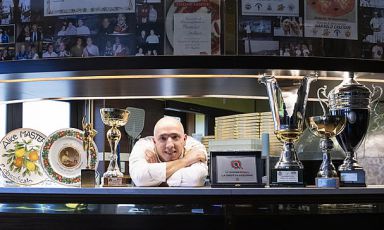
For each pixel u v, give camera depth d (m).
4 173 2.35
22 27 2.22
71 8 2.18
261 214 1.95
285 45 2.15
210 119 7.95
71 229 2.00
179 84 2.69
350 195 2.04
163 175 2.58
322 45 2.17
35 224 2.02
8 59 2.23
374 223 2.06
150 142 2.82
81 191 2.00
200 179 2.58
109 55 2.15
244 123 4.66
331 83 2.62
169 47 2.12
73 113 6.28
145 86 2.74
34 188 2.04
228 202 1.95
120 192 1.98
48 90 2.83
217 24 2.12
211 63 2.12
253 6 2.14
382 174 2.81
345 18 2.20
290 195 1.98
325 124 2.22
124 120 2.49
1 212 2.04
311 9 2.17
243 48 2.12
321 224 2.00
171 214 1.95
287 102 2.31
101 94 3.02
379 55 2.23
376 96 2.93
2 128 5.98
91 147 2.36
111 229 1.97
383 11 2.23
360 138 2.35
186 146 2.81
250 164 2.13
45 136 2.44
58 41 2.19
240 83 2.67
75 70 2.18
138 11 2.14
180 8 2.12
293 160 2.20
